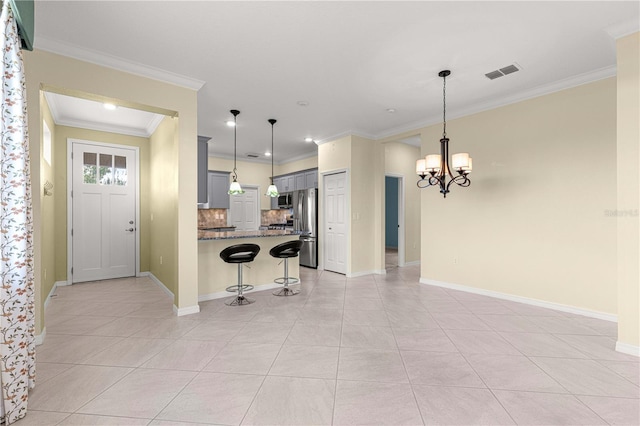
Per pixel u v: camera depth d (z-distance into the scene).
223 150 7.12
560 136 3.49
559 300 3.51
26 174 1.84
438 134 4.73
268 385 2.01
